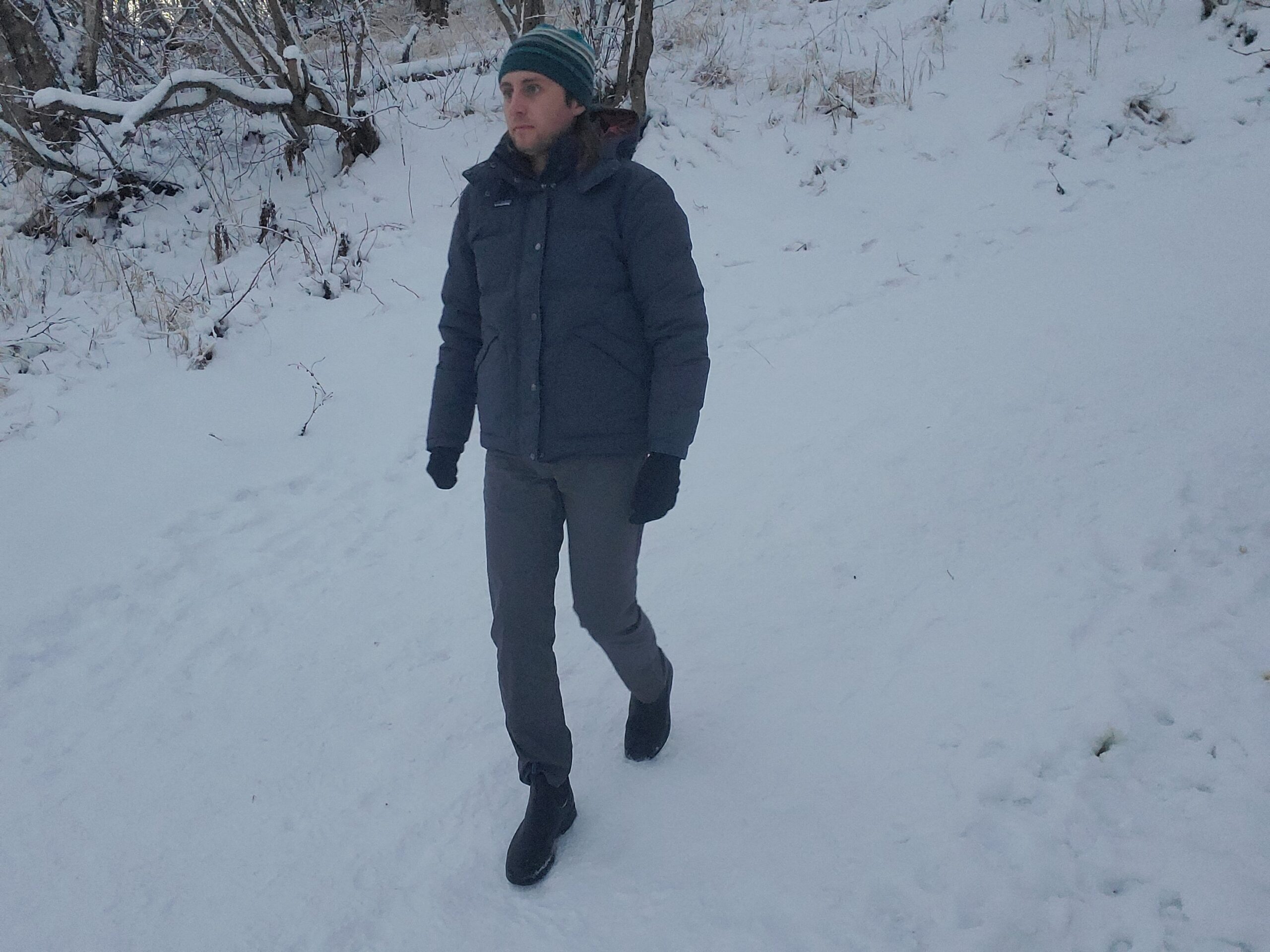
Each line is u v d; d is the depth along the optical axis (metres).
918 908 2.08
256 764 2.77
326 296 5.88
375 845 2.45
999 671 2.71
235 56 7.30
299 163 7.41
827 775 2.47
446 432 2.32
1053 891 2.08
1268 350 4.14
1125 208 5.96
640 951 2.06
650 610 3.27
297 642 3.31
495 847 2.39
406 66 8.66
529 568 2.20
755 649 2.99
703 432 4.43
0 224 6.67
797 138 7.39
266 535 3.94
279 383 5.07
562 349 2.12
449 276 2.35
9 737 2.95
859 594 3.17
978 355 4.61
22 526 3.96
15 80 7.14
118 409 4.80
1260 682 2.52
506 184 2.15
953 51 8.08
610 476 2.15
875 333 5.06
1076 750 2.41
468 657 3.16
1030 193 6.38
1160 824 2.19
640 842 2.35
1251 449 3.50
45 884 2.41
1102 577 3.01
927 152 7.01
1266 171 5.95
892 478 3.79
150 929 2.26
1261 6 7.38
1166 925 1.98
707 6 9.95
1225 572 2.95
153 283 6.07
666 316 2.10
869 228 6.33
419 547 3.82
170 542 3.87
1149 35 7.67
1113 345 4.44
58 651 3.34
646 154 7.22
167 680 3.17
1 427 4.64
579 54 2.05
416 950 2.14
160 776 2.75
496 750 2.73
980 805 2.30
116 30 8.34
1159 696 2.52
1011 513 3.44
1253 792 2.22
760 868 2.23
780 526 3.62
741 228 6.49
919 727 2.57
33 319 5.76
